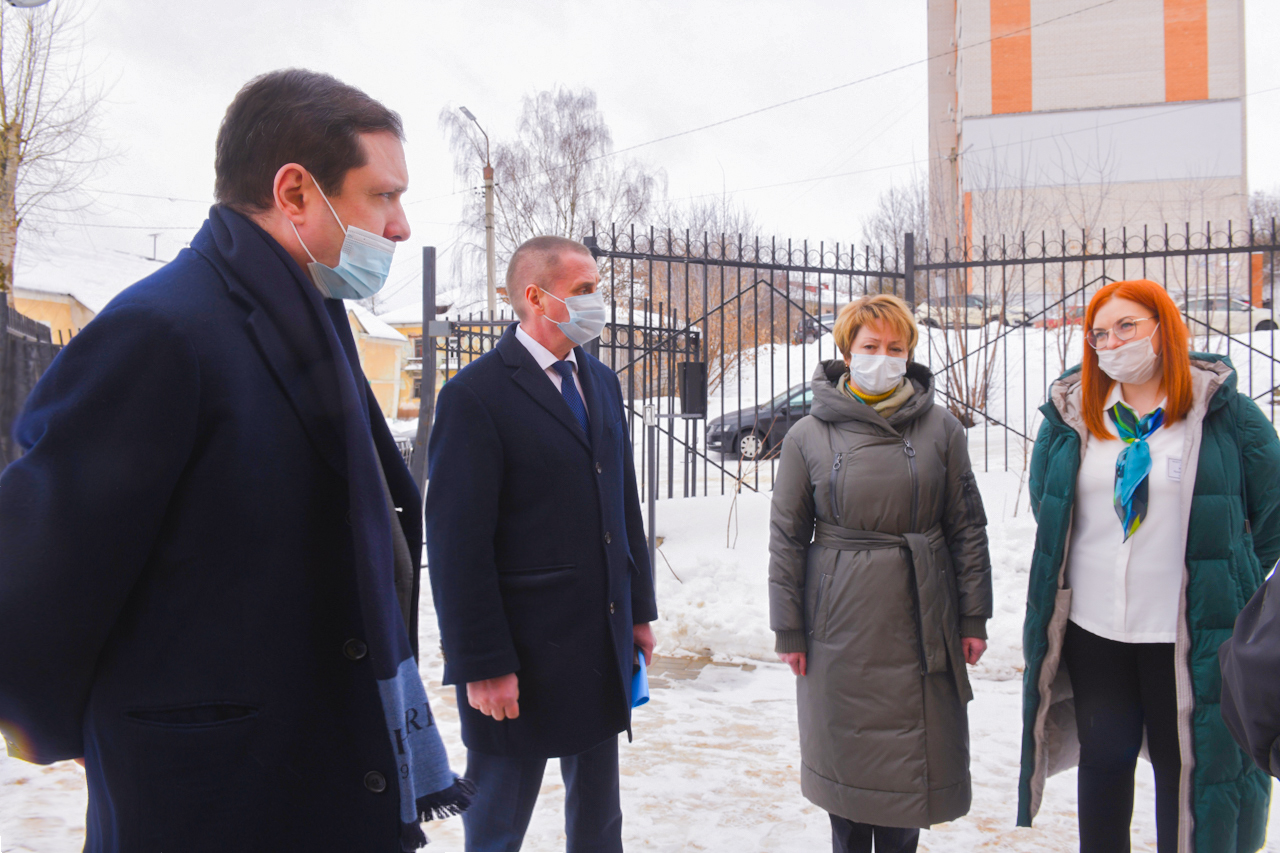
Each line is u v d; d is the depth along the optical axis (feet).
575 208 90.22
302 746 3.48
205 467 3.25
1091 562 7.49
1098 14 106.83
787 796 9.86
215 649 3.26
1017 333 46.03
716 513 21.24
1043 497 7.88
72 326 53.93
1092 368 7.64
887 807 7.29
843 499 7.84
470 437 6.57
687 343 23.11
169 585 3.23
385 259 4.07
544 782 10.30
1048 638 7.69
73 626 2.99
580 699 6.64
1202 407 7.06
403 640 4.01
